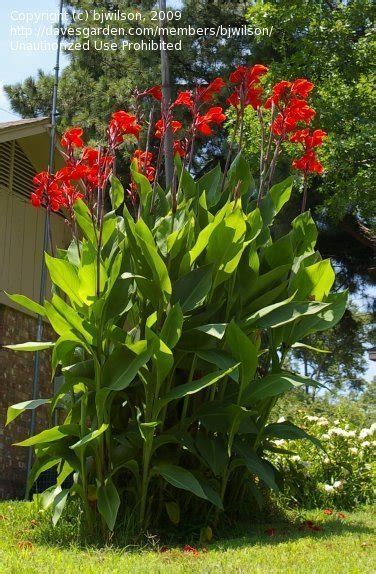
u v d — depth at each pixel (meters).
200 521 5.68
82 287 5.38
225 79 16.72
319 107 14.50
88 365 5.60
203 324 5.74
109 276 5.55
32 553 4.61
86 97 18.31
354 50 15.02
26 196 11.72
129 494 5.77
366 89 14.54
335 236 17.33
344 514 7.14
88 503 5.46
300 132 6.22
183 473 5.31
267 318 5.61
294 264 6.12
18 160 11.59
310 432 9.26
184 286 5.54
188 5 17.95
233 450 5.80
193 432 5.94
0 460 10.56
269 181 6.28
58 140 11.16
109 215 6.14
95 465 5.64
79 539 5.35
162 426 5.59
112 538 5.25
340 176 15.03
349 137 14.30
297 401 19.61
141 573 3.81
